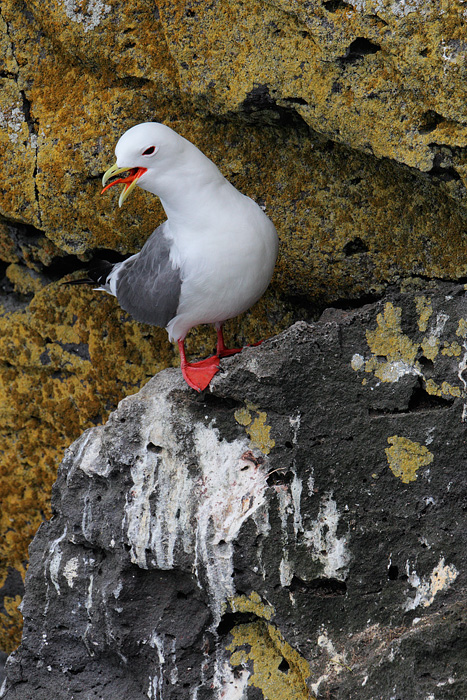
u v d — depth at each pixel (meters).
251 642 8.59
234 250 9.09
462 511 8.28
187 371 9.12
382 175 9.59
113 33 10.03
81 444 9.41
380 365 8.41
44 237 11.70
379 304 8.45
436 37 8.15
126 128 10.52
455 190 8.77
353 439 8.41
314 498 8.39
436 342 8.36
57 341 12.07
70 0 10.05
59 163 10.79
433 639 7.83
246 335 11.12
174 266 9.25
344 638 8.21
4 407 12.57
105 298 11.60
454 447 8.29
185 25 9.49
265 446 8.50
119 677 9.30
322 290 10.48
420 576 8.23
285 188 10.12
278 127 9.91
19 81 10.81
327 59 8.77
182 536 8.61
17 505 12.87
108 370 11.80
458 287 8.40
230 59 9.36
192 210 9.07
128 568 8.88
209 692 8.66
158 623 8.84
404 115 8.65
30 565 9.55
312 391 8.43
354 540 8.32
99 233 11.02
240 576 8.38
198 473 8.70
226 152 10.26
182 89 9.77
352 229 9.95
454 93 8.24
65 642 9.45
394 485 8.36
